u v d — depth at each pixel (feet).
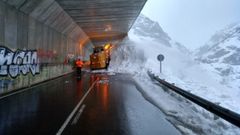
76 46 152.97
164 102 40.19
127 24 137.39
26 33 63.82
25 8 60.23
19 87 59.21
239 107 39.81
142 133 23.82
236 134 22.94
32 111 33.63
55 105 38.01
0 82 48.88
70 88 60.70
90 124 27.09
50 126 26.23
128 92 53.16
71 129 25.14
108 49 151.74
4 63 50.60
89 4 85.15
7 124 26.94
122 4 89.04
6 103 39.58
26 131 24.39
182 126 26.25
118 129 25.17
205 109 32.12
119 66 157.89
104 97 46.16
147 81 77.00
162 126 26.32
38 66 74.84
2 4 49.37
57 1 75.36
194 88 60.08
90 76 102.27
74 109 35.09
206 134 23.09
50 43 89.61
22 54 61.05
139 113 32.65
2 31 49.65
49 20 82.69
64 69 116.06
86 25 127.75
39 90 56.70
